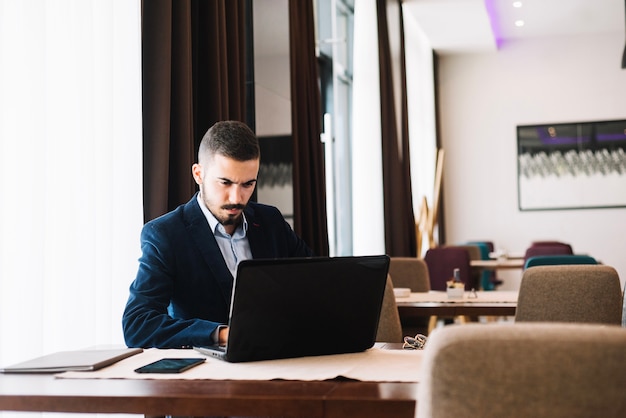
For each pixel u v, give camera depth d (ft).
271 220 8.02
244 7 12.94
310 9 16.74
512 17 31.35
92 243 8.57
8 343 7.38
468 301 11.50
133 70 9.43
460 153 34.86
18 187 7.59
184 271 7.25
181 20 10.35
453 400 3.40
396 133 24.26
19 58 7.68
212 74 11.30
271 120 14.19
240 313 5.53
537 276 9.55
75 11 8.52
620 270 33.24
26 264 7.61
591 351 3.33
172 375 5.16
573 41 34.01
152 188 9.81
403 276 14.23
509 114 34.47
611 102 33.65
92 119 8.64
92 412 4.55
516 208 34.27
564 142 33.94
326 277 5.76
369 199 23.21
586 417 3.34
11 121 7.56
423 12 27.96
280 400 4.36
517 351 3.35
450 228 34.76
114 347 6.75
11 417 7.17
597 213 33.53
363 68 23.36
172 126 10.34
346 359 5.72
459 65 34.94
